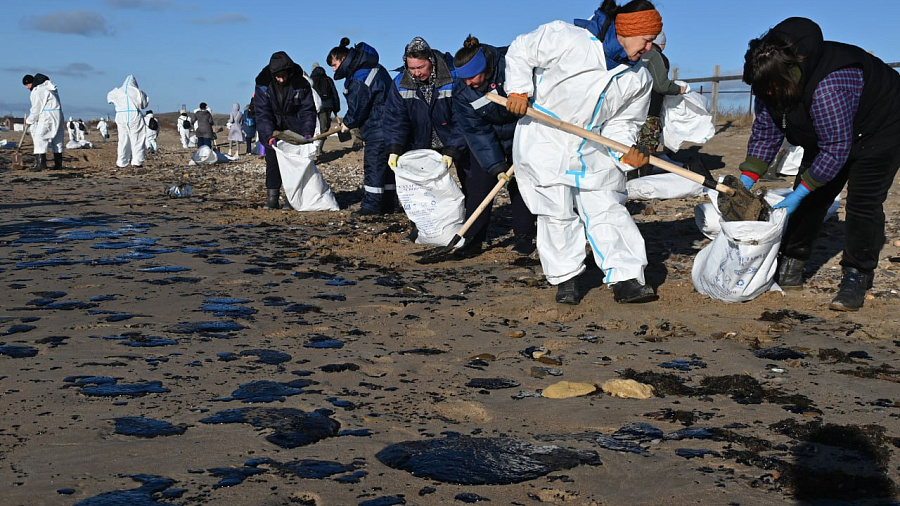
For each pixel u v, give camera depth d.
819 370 3.90
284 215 10.19
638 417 3.23
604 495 2.51
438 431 3.06
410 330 4.71
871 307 5.17
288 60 10.34
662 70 8.62
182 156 22.91
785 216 5.14
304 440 2.94
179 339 4.42
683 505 2.44
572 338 4.53
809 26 4.59
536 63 5.00
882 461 2.77
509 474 2.66
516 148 5.30
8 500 2.41
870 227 5.00
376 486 2.55
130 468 2.66
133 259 7.07
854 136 4.84
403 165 7.41
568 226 5.28
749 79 4.73
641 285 5.27
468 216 7.32
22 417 3.15
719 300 5.41
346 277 6.36
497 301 5.46
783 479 2.62
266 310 5.19
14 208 10.95
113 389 3.51
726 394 3.53
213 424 3.09
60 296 5.54
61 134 18.06
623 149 4.98
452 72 7.39
